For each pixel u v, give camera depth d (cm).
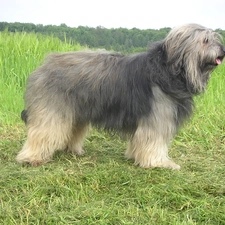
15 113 342
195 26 241
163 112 246
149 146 251
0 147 279
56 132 251
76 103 251
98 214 204
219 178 244
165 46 243
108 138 305
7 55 436
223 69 460
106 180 235
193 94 248
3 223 198
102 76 249
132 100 246
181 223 201
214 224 203
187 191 228
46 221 200
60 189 224
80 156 272
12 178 235
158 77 243
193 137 309
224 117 344
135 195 223
